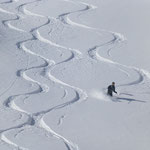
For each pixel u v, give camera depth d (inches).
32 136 1304.1
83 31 2012.8
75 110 1434.5
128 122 1366.9
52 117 1397.6
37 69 1702.8
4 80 1608.0
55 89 1567.4
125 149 1238.3
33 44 1899.6
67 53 1824.6
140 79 1627.7
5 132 1321.4
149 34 1946.4
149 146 1251.8
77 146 1253.1
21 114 1417.3
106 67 1710.1
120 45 1871.3
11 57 1776.6
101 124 1358.3
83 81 1612.9
